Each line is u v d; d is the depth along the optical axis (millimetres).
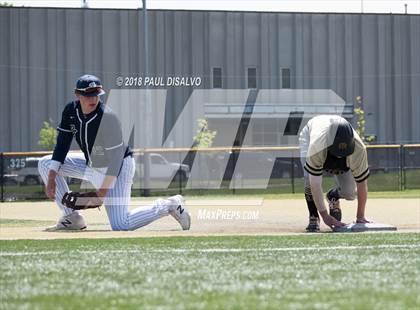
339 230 25312
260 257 17484
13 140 95500
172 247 19625
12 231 25922
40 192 61031
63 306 11836
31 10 95312
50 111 96062
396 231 24938
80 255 17938
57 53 95812
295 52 100625
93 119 24688
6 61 95312
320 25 101688
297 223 30219
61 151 25359
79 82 24453
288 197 55562
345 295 12633
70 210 26500
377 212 36281
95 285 13789
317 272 15195
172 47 96500
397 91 104375
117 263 16578
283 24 100438
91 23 95625
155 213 26016
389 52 103938
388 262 16609
